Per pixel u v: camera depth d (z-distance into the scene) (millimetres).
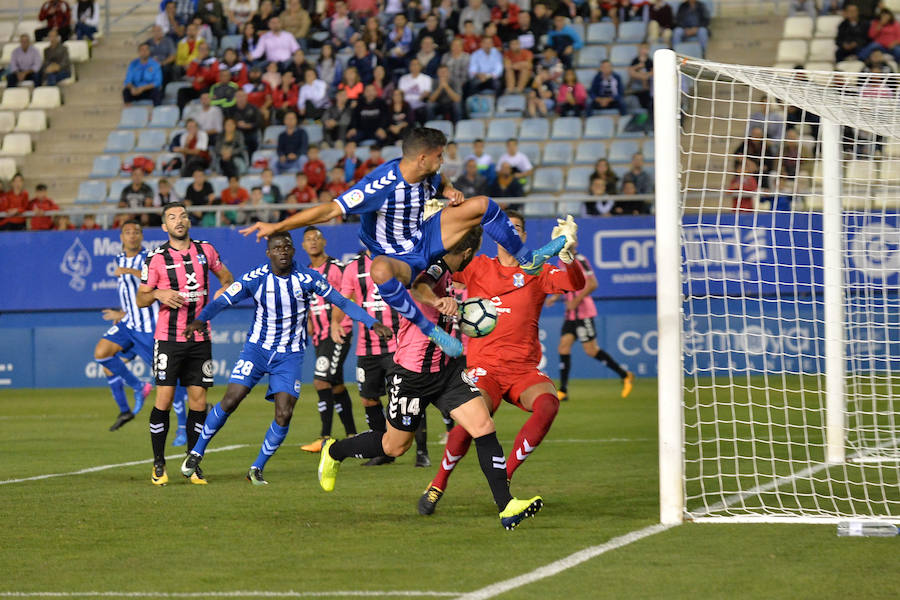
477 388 24062
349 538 21594
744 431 40906
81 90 89688
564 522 23000
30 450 39062
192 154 77750
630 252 65750
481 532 22016
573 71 77812
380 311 33125
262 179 72750
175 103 86812
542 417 24062
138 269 43000
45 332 71312
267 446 29438
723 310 61281
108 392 67938
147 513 24953
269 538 21719
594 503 25484
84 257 70438
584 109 77562
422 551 20172
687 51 79188
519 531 22047
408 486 28703
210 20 87000
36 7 100125
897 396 35156
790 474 30266
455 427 23875
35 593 17359
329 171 75750
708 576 17781
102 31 96625
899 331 54656
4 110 88750
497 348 24828
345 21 84125
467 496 26844
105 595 17156
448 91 77812
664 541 20766
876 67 73500
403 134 76375
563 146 75750
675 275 22750
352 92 78000
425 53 79625
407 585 17453
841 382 32844
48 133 86750
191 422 31219
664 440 22781
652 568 18438
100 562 19641
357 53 79188
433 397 23125
